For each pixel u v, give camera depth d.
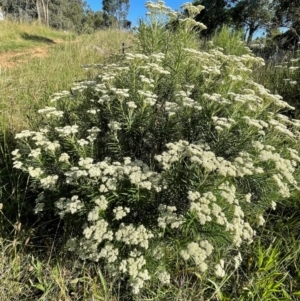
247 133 2.85
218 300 2.54
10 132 4.18
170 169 2.50
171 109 2.96
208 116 3.00
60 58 8.86
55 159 2.72
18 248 2.85
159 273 2.46
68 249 2.63
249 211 2.95
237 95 3.03
